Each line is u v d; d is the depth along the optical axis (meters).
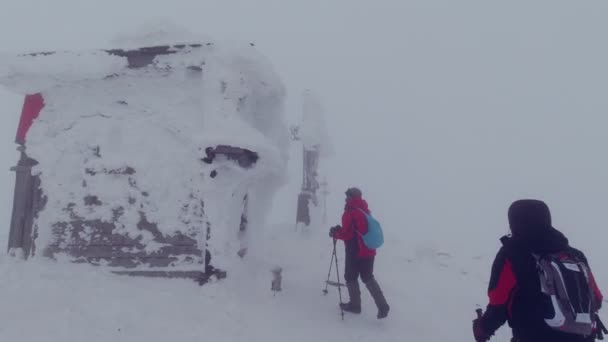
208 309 4.91
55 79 6.04
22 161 6.26
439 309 6.66
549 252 2.70
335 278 7.42
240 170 5.89
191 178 5.91
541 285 2.59
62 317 4.25
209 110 5.91
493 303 2.73
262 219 7.68
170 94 6.19
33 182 6.16
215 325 4.61
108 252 5.88
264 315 5.15
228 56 6.21
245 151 5.89
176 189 5.91
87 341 3.93
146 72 6.25
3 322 4.03
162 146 6.03
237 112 6.21
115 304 4.66
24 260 5.85
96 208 5.98
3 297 4.45
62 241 5.95
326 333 5.10
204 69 6.10
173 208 5.89
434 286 7.89
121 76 6.26
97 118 6.19
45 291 4.71
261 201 7.70
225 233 5.71
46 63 5.92
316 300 6.22
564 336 2.52
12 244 6.02
